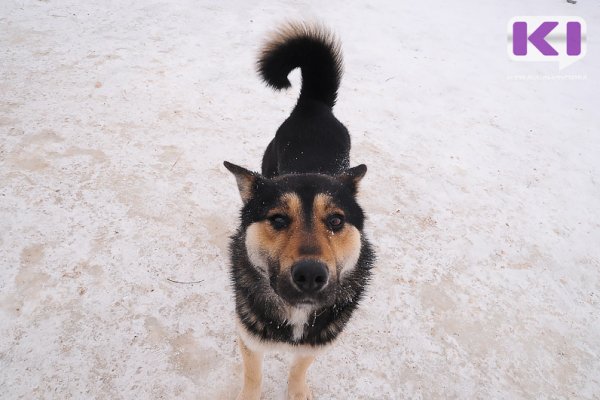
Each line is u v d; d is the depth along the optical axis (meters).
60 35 1.31
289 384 0.68
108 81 1.18
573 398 0.73
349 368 0.72
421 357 0.75
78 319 0.71
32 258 0.77
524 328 0.81
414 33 1.69
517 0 2.11
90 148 0.99
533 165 1.18
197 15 1.54
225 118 1.15
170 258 0.82
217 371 0.69
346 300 0.59
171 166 0.99
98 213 0.86
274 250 0.52
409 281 0.85
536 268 0.92
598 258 0.96
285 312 0.57
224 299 0.78
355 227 0.58
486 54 1.64
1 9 1.37
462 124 1.28
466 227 0.98
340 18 1.69
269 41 0.84
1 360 0.65
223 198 0.94
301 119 0.83
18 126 1.00
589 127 1.35
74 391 0.64
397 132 1.21
